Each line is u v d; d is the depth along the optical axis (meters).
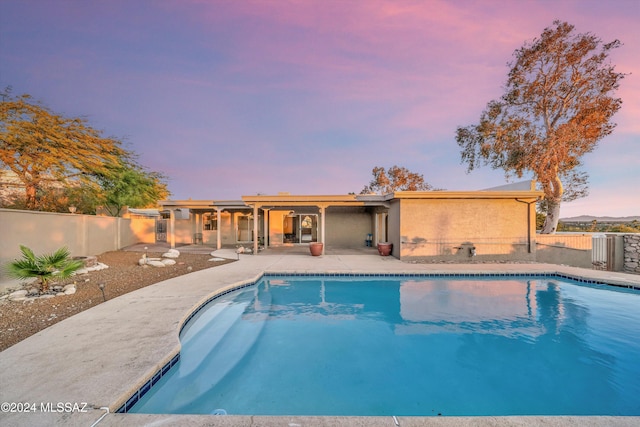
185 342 5.14
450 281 9.63
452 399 3.85
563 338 5.66
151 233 20.23
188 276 9.04
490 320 6.54
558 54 15.02
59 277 7.10
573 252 13.11
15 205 14.21
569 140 14.13
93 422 2.48
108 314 5.30
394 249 13.87
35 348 3.88
